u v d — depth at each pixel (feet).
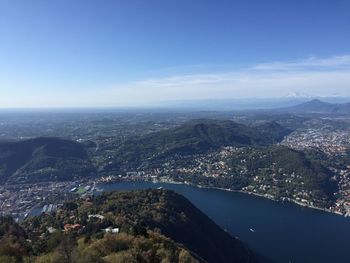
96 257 376.48
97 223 569.23
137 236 471.21
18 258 394.52
